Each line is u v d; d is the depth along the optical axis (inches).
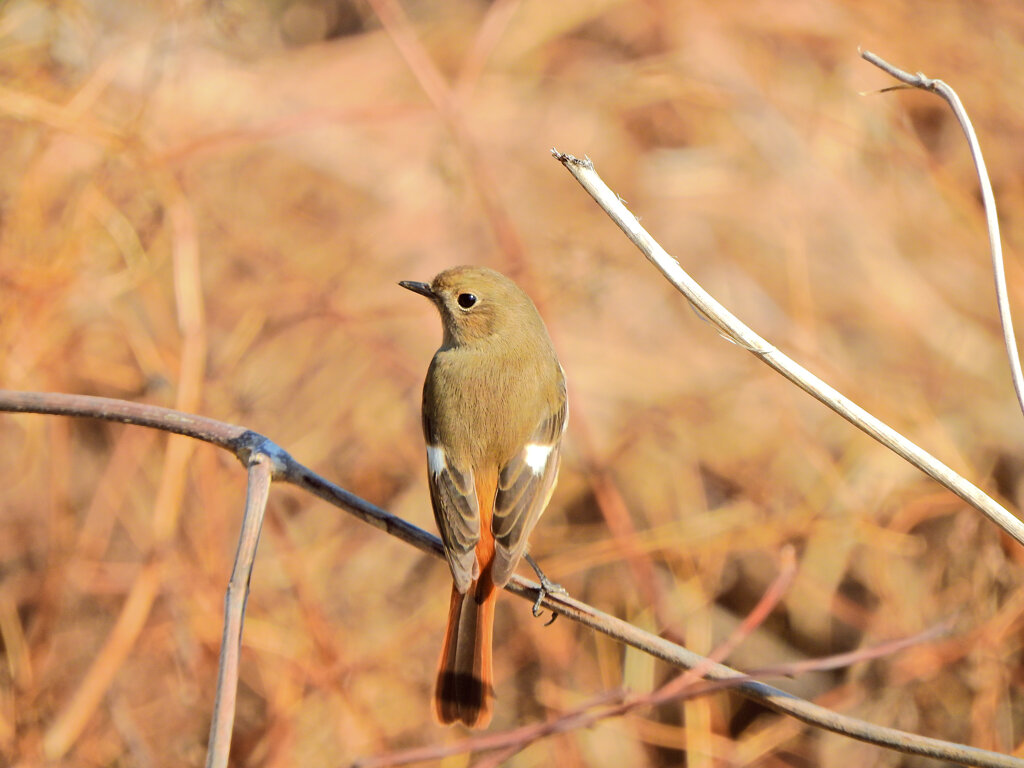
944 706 395.5
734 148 539.8
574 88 566.3
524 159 545.6
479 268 305.6
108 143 450.9
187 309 420.8
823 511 438.0
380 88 560.4
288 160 518.6
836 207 518.3
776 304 504.7
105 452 449.7
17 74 450.3
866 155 526.9
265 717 404.5
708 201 526.6
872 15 537.3
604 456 458.0
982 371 471.5
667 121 555.2
